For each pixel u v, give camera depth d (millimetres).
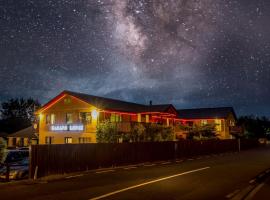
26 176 17031
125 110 38969
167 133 34031
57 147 18016
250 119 80312
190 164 24406
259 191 12648
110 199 10555
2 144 16266
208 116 58844
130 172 18844
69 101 38219
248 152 44062
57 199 10523
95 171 19672
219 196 11500
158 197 11070
